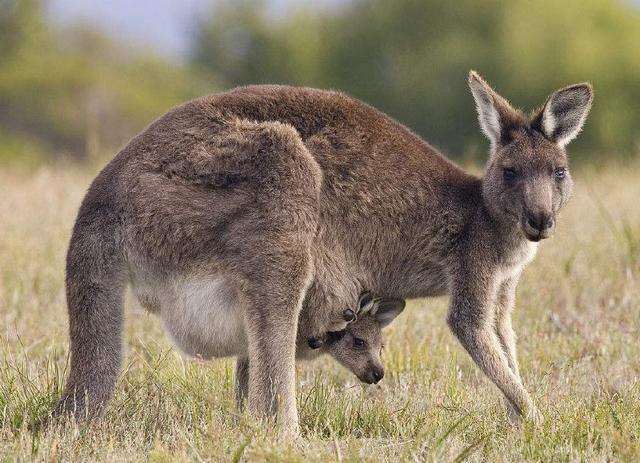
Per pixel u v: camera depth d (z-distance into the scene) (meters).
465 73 70.06
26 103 69.25
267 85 11.68
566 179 11.73
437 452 9.58
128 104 71.94
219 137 10.86
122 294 10.54
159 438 10.06
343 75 75.81
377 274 11.87
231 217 10.65
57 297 15.59
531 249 11.86
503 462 9.58
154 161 10.73
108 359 10.35
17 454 9.33
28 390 11.30
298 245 10.72
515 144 11.62
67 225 19.80
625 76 70.38
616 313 15.09
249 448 9.48
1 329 14.00
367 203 11.49
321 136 11.40
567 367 12.93
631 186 23.39
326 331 11.92
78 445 9.63
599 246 18.05
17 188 24.81
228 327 10.75
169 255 10.61
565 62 70.44
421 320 14.72
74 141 66.31
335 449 9.50
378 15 74.94
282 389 10.48
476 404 11.49
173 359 12.48
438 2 73.38
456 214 11.78
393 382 12.91
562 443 10.20
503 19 72.88
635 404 11.13
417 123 71.38
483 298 11.61
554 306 15.66
